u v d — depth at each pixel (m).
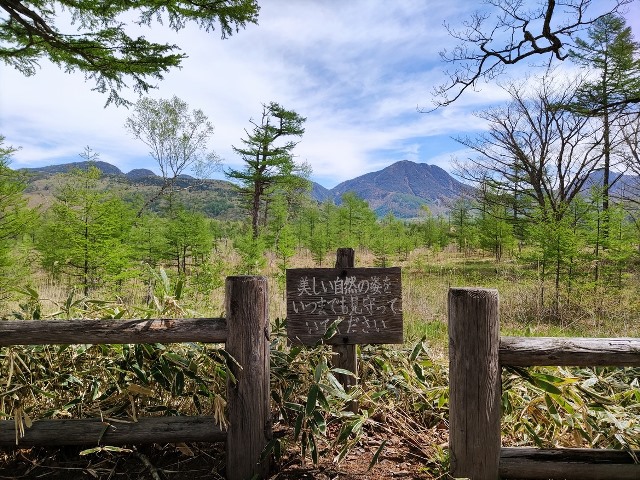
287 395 2.55
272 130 22.70
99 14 5.63
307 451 2.49
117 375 2.59
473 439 1.96
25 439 2.17
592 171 17.67
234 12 5.75
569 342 1.96
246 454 2.19
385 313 2.82
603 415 2.42
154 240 12.62
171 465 2.35
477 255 21.98
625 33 14.23
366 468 2.36
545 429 2.59
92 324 2.12
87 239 7.62
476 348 1.94
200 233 12.78
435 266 16.45
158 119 21.19
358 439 2.47
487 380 1.94
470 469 1.97
